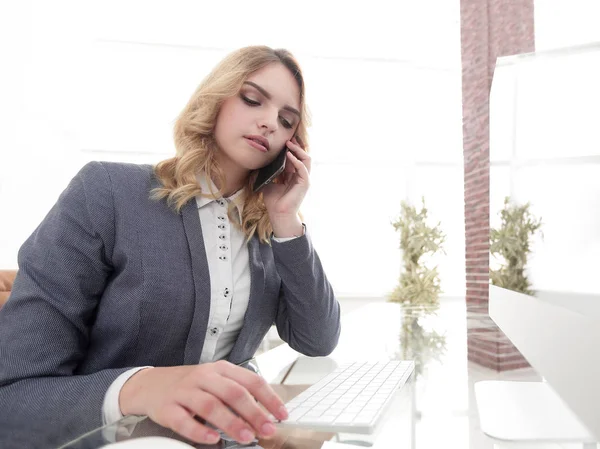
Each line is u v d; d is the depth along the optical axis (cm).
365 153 464
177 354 89
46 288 76
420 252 373
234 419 46
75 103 415
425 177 461
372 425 54
